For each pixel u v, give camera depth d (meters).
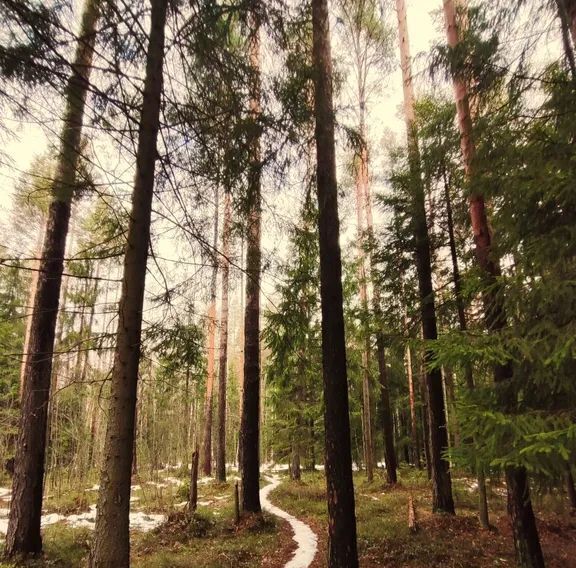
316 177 6.54
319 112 5.92
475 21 6.19
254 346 12.37
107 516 3.63
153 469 22.17
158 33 4.40
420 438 30.28
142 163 4.29
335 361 6.25
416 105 11.58
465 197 6.95
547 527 10.21
